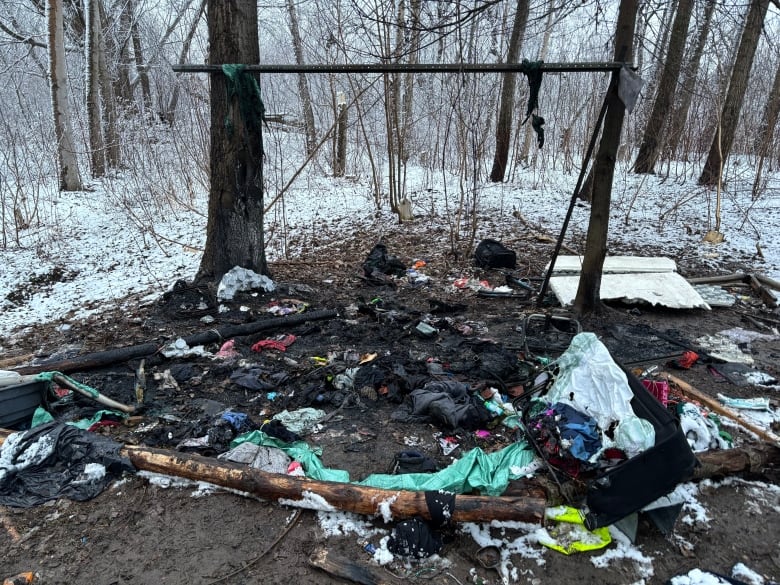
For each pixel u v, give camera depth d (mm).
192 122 11656
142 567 2512
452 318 5672
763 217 9352
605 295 5820
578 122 15484
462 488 2895
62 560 2551
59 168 12836
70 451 3166
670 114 13445
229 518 2805
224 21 5477
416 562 2521
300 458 3225
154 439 3479
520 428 3359
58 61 12273
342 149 14852
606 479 2604
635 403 2900
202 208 11523
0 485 2969
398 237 9242
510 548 2588
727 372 4363
